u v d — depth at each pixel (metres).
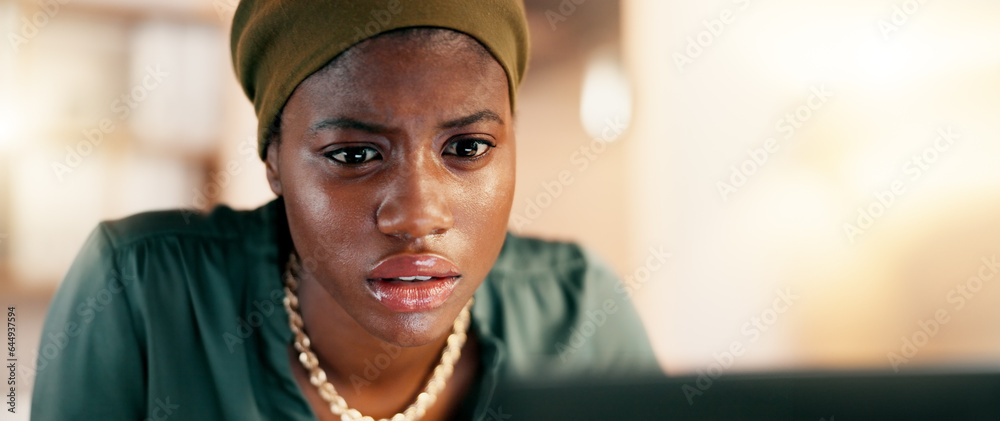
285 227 0.89
